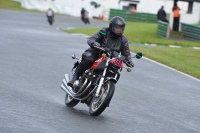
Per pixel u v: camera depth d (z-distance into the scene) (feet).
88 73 84.28
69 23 465.47
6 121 72.59
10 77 118.01
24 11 595.88
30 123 73.10
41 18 487.61
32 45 202.18
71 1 641.40
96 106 83.97
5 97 92.48
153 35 329.31
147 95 114.32
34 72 129.80
